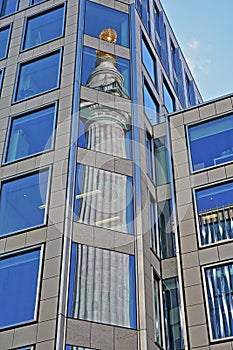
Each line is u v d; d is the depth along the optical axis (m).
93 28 25.58
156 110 25.17
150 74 26.52
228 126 21.61
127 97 22.69
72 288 16.45
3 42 27.17
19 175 20.48
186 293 17.77
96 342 15.58
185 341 16.69
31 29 26.97
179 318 17.64
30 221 18.69
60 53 24.55
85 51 24.19
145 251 18.27
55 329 15.41
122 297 16.81
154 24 31.41
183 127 22.45
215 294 17.36
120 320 16.30
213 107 22.44
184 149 21.66
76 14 26.02
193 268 18.27
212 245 18.52
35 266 17.30
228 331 16.41
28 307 16.38
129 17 27.03
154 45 29.33
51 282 16.56
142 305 16.75
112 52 24.61
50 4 27.58
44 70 24.31
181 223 19.53
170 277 18.88
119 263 17.48
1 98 24.05
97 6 26.69
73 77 22.92
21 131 22.20
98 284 16.78
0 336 15.96
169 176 20.86
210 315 16.97
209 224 19.12
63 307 15.89
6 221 19.19
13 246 18.22
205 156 21.12
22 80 24.53
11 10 28.94
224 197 19.59
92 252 17.23
